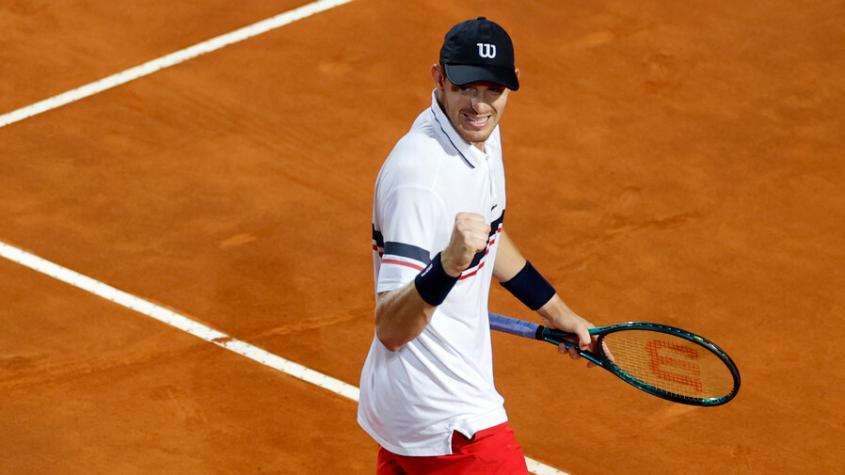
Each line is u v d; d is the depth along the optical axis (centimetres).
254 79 4119
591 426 2822
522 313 3177
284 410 2830
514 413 2845
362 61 4231
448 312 1978
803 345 3095
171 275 3259
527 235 3469
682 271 3344
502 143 3850
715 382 2336
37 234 3394
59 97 4016
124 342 3012
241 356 2984
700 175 3753
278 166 3712
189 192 3588
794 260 3406
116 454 2692
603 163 3784
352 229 3466
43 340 3011
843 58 4359
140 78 4112
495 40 1839
